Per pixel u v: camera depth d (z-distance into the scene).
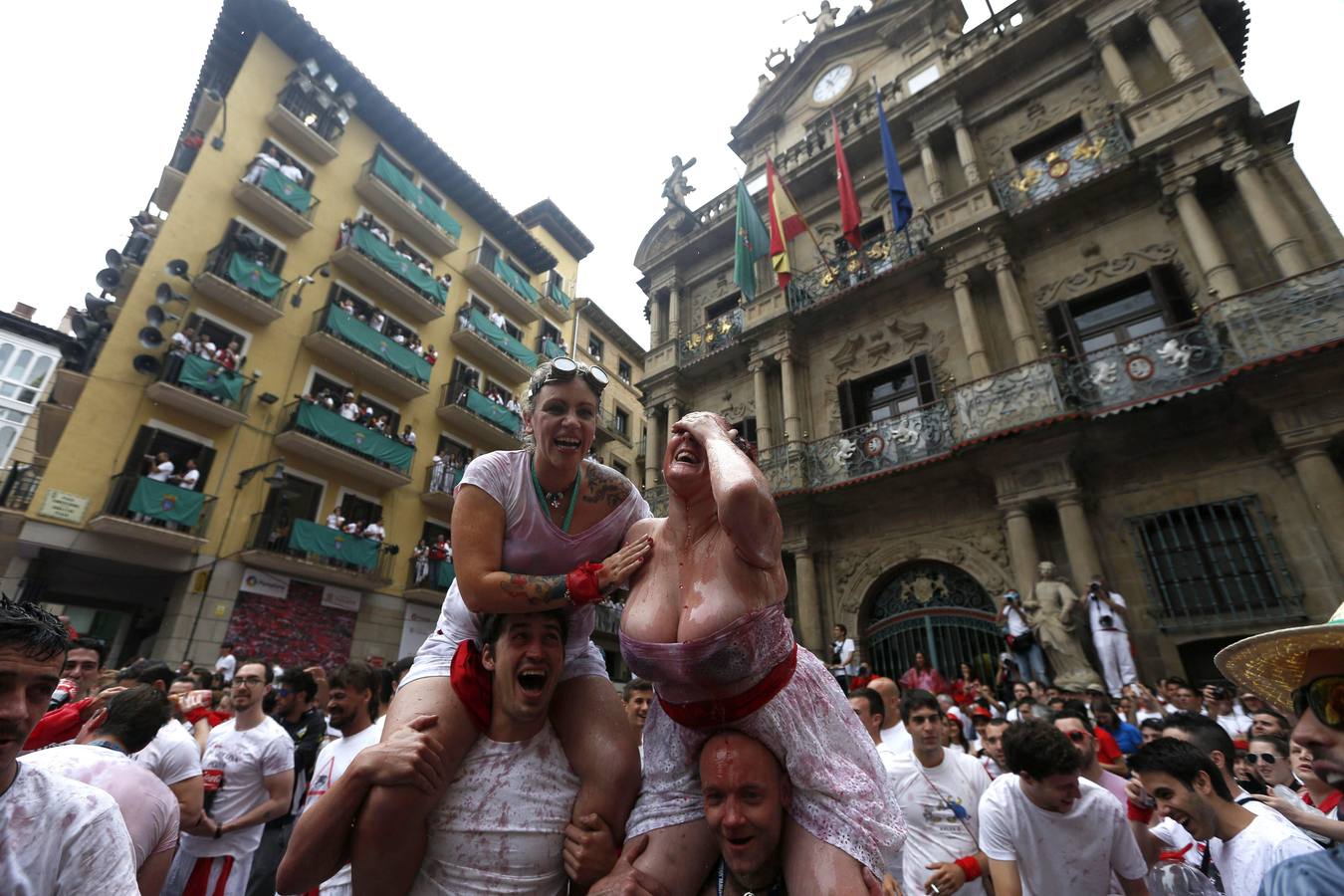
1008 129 13.01
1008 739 2.91
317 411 15.73
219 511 13.99
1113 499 9.71
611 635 20.42
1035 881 2.83
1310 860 1.20
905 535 11.72
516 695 1.73
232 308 15.09
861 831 1.36
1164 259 10.25
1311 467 7.95
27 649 1.58
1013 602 9.24
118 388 12.96
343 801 1.59
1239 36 12.08
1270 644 1.58
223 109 15.96
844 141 14.98
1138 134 10.44
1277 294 8.37
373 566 16.27
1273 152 9.70
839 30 16.83
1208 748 3.02
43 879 1.57
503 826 1.69
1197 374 8.85
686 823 1.54
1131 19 11.51
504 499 1.92
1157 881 3.01
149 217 17.11
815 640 11.71
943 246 12.05
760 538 1.31
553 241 27.94
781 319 14.21
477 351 21.56
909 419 11.80
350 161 19.12
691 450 1.57
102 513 12.19
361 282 18.31
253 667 4.19
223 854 3.70
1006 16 13.34
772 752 1.46
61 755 2.50
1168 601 8.84
